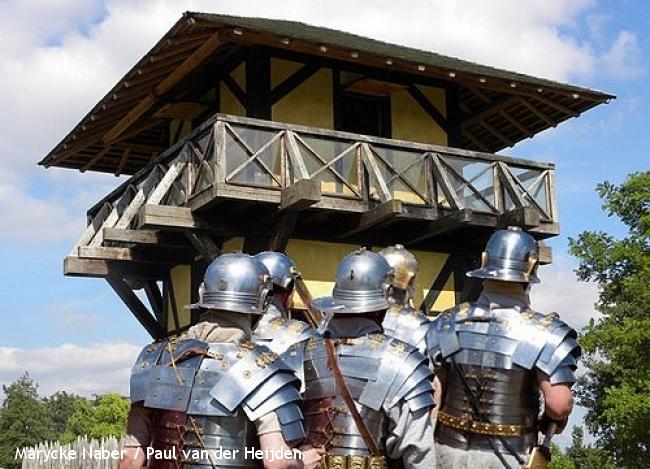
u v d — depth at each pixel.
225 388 3.44
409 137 14.93
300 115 13.84
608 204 19.53
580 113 15.76
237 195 11.75
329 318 4.43
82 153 17.17
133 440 3.64
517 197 13.88
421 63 13.25
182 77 13.62
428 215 13.36
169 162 13.11
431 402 3.97
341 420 4.02
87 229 14.38
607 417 17.83
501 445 4.52
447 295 14.45
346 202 12.70
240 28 11.96
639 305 18.88
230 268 3.69
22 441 49.94
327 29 16.97
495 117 17.03
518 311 4.61
